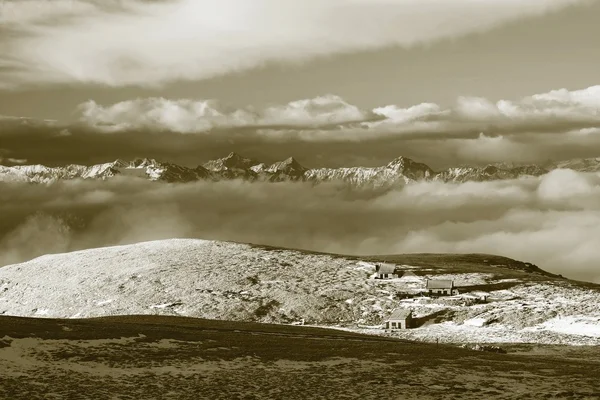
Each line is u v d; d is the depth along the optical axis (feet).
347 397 274.77
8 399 246.47
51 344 315.78
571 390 296.30
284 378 301.22
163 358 319.68
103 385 271.90
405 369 331.36
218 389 277.44
